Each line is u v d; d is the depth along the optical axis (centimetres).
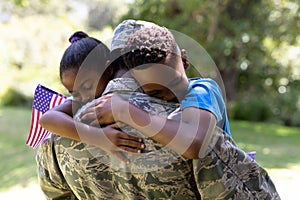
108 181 218
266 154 1068
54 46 2681
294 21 1582
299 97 2092
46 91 269
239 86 2011
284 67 1995
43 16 2912
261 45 1605
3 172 922
